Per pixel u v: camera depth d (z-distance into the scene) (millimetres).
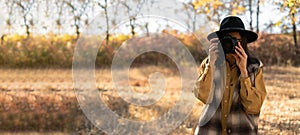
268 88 10914
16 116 4535
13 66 5297
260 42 16938
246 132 2988
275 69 15047
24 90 4895
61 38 8383
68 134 4668
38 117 4570
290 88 10938
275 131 5914
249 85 2924
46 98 4773
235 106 3002
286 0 7496
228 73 3018
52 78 5125
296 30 18000
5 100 4566
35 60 5480
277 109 7832
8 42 6551
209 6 7152
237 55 2975
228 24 3049
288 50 16812
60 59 5660
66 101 4801
